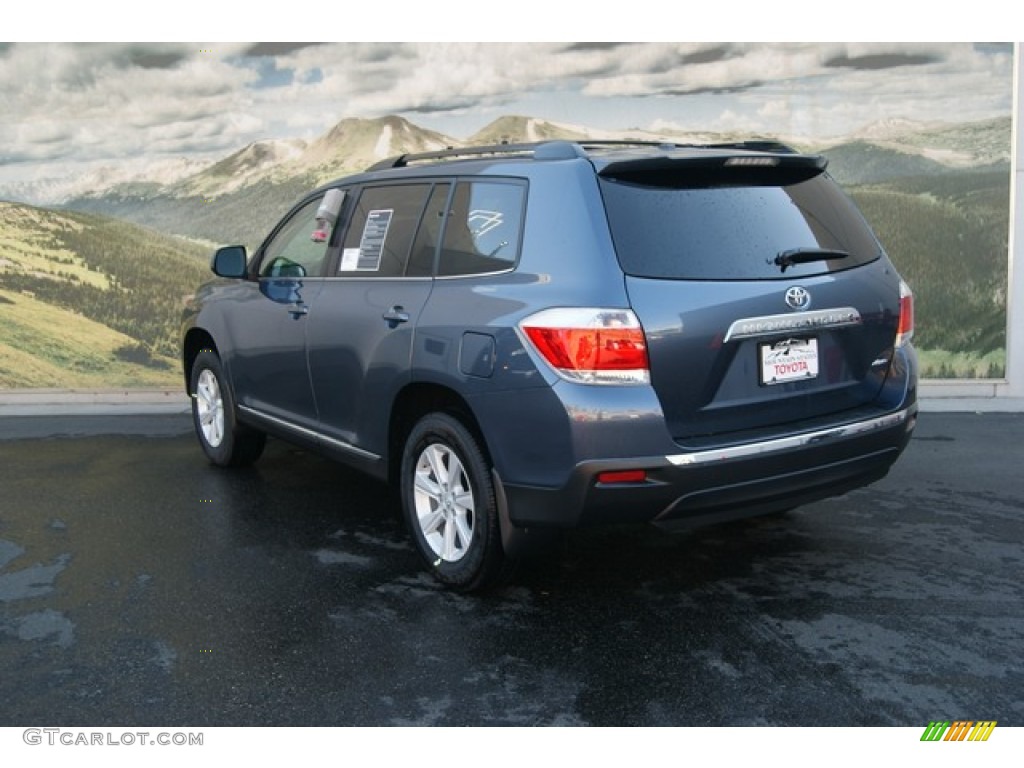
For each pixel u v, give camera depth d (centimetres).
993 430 718
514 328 373
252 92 865
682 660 358
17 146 850
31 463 657
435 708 328
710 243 376
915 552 467
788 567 450
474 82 859
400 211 466
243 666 358
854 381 411
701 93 844
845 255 407
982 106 814
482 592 420
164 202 870
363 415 467
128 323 870
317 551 480
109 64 847
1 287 855
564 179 382
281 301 530
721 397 373
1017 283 796
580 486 359
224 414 610
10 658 365
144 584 438
